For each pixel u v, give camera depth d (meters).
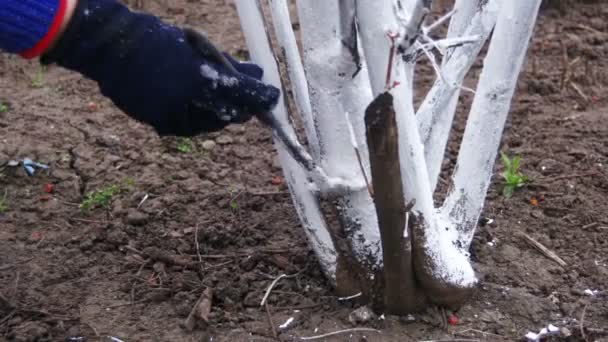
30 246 2.19
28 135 2.69
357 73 1.66
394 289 1.85
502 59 1.73
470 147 1.85
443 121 1.91
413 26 1.46
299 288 2.03
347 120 1.61
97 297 2.02
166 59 1.55
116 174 2.52
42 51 1.54
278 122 1.69
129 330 1.91
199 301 1.95
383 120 1.44
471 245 2.20
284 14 1.78
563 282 2.08
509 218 2.32
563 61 3.20
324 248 1.93
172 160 2.60
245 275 2.05
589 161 2.58
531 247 2.21
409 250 1.75
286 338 1.88
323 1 1.58
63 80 3.05
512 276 2.09
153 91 1.56
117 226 2.24
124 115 2.85
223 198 2.39
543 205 2.37
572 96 3.02
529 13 1.66
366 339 1.87
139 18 1.57
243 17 1.76
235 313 1.97
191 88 1.56
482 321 1.93
